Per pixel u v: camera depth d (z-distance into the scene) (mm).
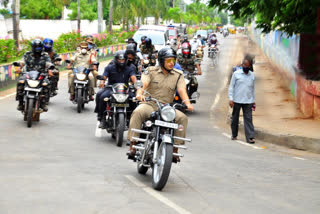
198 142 11070
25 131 10789
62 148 9273
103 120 10227
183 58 14695
